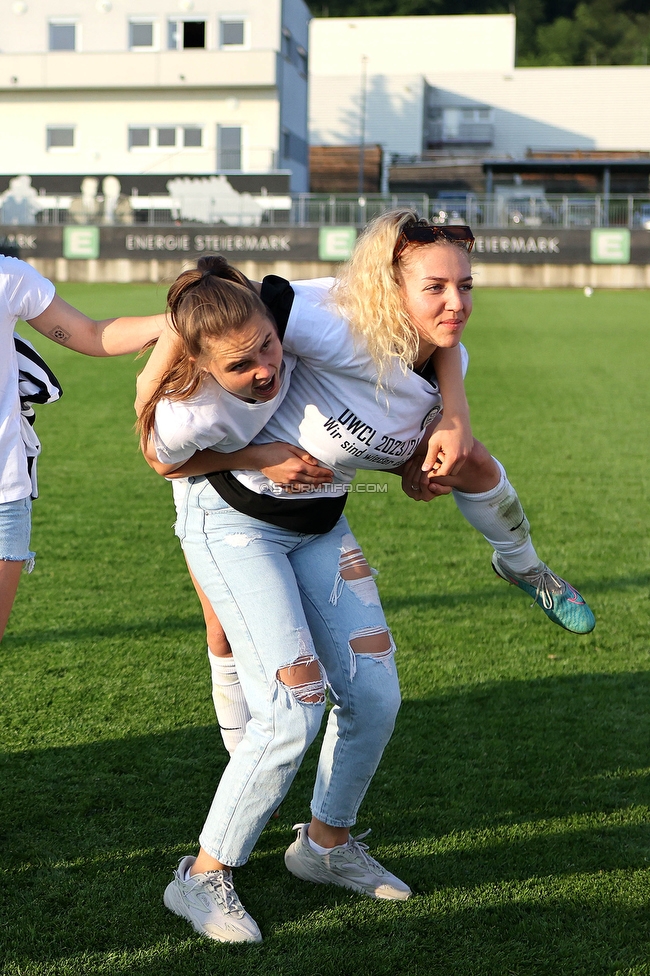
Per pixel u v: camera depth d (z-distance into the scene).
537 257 31.11
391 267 2.25
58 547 5.73
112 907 2.46
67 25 37.94
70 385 12.47
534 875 2.61
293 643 2.32
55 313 2.55
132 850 2.70
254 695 2.35
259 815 2.35
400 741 3.36
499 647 4.27
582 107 56.91
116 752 3.25
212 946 2.32
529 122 57.41
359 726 2.44
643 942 2.34
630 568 5.46
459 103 57.53
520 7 93.31
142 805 2.92
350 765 2.48
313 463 2.34
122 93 37.50
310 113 55.66
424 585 5.14
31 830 2.78
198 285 2.14
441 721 3.52
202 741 3.35
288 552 2.48
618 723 3.52
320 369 2.33
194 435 2.24
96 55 36.84
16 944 2.30
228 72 36.75
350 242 30.69
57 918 2.41
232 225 31.53
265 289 2.25
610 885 2.56
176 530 2.54
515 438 9.30
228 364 2.13
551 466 8.15
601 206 31.27
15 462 2.50
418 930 2.39
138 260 31.14
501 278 31.34
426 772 3.15
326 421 2.38
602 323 20.31
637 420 10.30
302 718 2.29
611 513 6.67
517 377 13.16
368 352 2.28
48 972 2.21
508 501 2.81
